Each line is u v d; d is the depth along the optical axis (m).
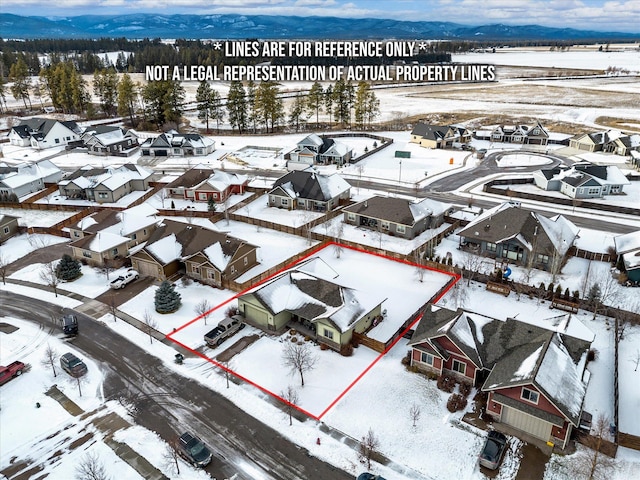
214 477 29.14
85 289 50.94
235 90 128.12
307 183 73.25
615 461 29.59
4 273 52.12
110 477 29.03
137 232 59.41
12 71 156.75
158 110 136.12
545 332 34.88
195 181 78.12
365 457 30.25
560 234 54.25
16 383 37.34
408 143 116.88
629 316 43.22
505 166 96.00
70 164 100.19
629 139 102.69
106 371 38.56
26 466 30.02
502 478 28.67
